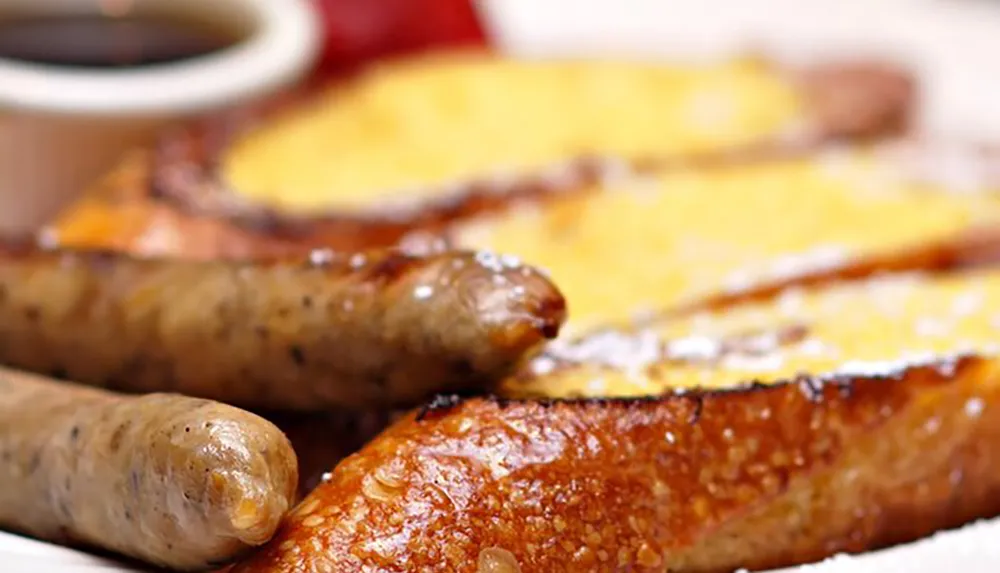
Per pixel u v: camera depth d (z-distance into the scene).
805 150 0.53
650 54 0.61
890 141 0.55
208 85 0.54
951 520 0.41
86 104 0.52
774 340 0.42
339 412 0.40
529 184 0.50
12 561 0.37
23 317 0.41
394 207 0.48
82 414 0.38
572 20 0.70
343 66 0.60
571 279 0.46
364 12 0.59
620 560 0.38
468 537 0.37
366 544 0.36
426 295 0.38
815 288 0.46
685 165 0.51
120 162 0.54
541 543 0.37
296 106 0.54
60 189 0.54
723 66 0.58
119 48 0.56
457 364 0.38
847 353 0.41
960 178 0.50
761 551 0.40
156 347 0.40
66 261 0.41
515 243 0.48
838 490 0.40
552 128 0.54
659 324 0.44
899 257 0.47
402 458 0.37
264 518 0.35
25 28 0.56
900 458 0.40
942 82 0.63
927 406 0.40
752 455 0.39
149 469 0.36
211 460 0.35
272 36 0.56
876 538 0.40
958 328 0.43
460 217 0.49
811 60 0.60
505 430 0.38
